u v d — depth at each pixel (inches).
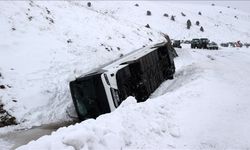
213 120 303.9
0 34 660.7
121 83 464.4
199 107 347.9
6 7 776.3
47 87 577.9
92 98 445.7
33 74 597.3
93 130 221.9
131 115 272.1
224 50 1592.0
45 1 1040.2
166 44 761.6
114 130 234.1
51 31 816.3
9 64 587.5
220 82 526.9
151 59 622.5
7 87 527.5
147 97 552.1
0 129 438.9
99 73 446.0
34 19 815.7
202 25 2994.6
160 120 278.4
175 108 336.5
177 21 2881.4
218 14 3912.4
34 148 201.2
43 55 676.1
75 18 1034.1
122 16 2664.9
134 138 237.6
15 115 482.6
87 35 931.3
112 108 438.0
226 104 370.0
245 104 376.5
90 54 813.9
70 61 715.4
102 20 1209.4
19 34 703.1
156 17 2805.1
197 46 1771.7
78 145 202.1
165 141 245.9
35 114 502.0
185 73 739.4
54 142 203.9
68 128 237.6
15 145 376.5
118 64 515.8
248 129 281.6
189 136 262.1
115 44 1010.1
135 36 1270.9
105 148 211.6
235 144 247.6
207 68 716.0
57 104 545.6
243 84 526.3
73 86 452.4
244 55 1216.2
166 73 732.7
